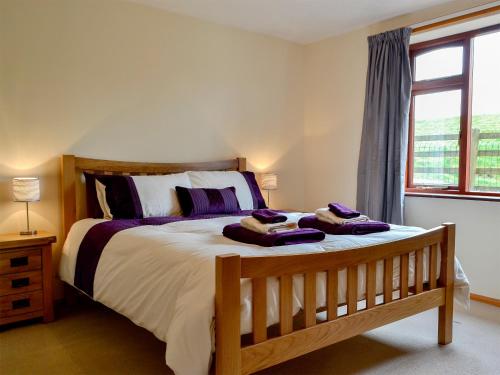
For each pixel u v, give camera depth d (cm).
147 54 343
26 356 224
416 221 363
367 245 202
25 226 292
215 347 156
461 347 240
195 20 370
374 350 236
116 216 293
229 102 398
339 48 419
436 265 240
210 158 389
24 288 262
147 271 204
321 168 446
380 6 341
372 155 373
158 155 354
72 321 276
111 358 222
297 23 385
